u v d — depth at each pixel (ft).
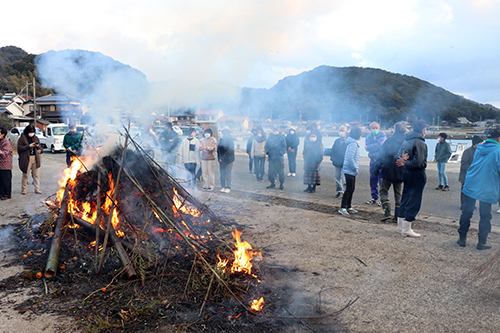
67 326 8.34
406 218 15.79
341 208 20.36
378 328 8.55
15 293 10.06
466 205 14.26
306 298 10.09
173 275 11.06
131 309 9.13
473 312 9.28
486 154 13.66
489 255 13.35
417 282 11.12
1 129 22.68
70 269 11.53
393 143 18.37
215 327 8.48
